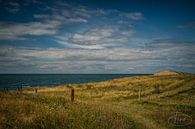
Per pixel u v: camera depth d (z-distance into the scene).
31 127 11.84
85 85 85.19
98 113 16.95
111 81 97.44
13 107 13.90
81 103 20.23
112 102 41.69
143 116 25.42
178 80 80.00
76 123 13.54
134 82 86.19
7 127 11.30
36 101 17.16
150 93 56.47
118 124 15.49
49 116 13.41
